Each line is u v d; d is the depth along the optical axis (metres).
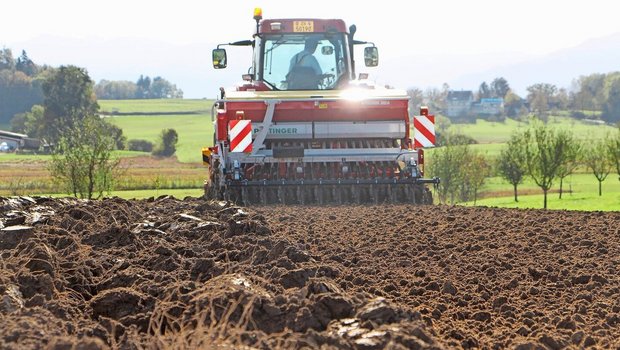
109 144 62.03
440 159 110.81
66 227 14.60
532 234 18.55
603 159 105.12
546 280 13.34
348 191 28.22
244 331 7.82
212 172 29.59
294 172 27.94
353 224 19.98
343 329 8.09
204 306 8.89
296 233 17.64
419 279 12.87
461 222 20.59
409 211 23.70
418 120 28.55
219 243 13.66
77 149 60.62
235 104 27.86
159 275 10.98
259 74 30.98
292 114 28.17
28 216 15.21
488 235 18.39
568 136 88.81
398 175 28.08
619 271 13.93
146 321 9.34
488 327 10.22
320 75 31.09
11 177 137.75
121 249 13.07
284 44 31.09
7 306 8.91
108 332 8.90
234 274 9.96
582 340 9.48
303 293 9.06
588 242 17.05
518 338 9.47
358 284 12.22
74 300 10.27
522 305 11.49
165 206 19.36
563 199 100.31
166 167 179.75
